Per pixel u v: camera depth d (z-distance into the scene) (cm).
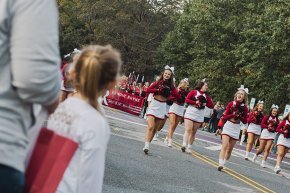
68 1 7531
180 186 1002
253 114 1891
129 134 1711
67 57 1159
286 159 2577
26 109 255
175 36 5906
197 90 1580
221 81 4603
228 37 4609
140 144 1511
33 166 285
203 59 4803
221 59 4556
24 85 244
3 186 246
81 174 323
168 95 1332
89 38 7281
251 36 3916
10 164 246
